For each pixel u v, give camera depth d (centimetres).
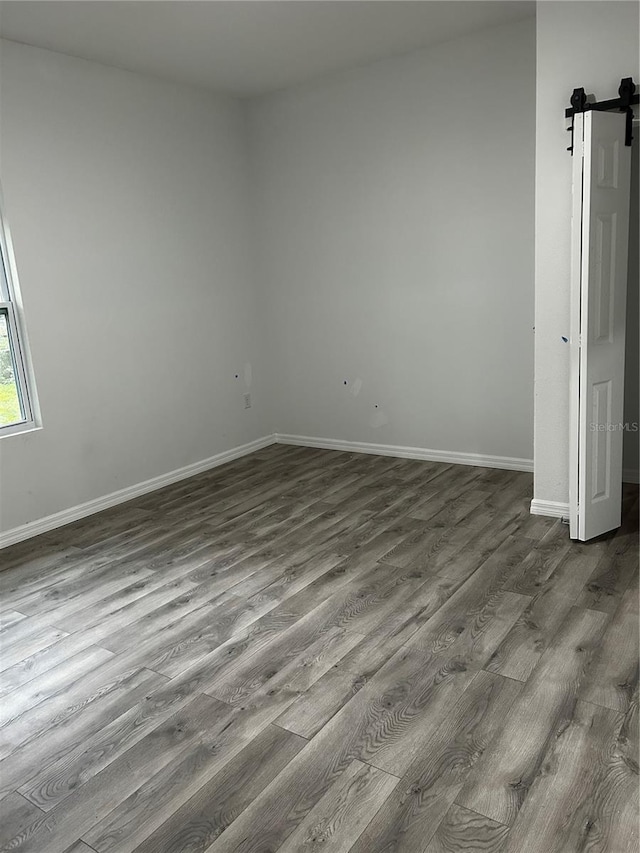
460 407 500
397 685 249
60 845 189
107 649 287
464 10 393
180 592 333
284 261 559
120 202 455
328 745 221
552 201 356
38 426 423
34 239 407
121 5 346
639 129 364
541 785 198
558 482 388
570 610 291
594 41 332
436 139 468
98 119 437
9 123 389
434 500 434
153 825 194
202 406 533
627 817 185
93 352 447
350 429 560
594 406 338
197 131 509
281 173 543
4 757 226
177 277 502
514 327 465
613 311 339
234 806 198
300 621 298
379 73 480
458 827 186
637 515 386
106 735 233
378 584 327
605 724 222
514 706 233
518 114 436
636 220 406
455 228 474
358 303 530
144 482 489
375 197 503
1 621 316
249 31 396
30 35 380
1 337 405
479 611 296
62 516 435
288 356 578
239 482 501
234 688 254
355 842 183
